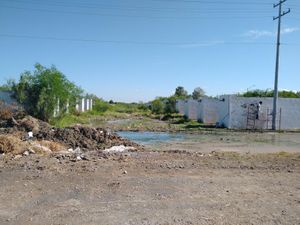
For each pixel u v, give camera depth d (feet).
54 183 27.32
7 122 67.51
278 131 99.76
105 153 43.91
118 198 23.82
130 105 303.68
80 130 58.90
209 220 19.98
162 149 55.57
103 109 191.62
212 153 49.06
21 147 43.75
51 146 48.85
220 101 113.60
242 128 106.42
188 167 35.29
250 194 25.67
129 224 19.08
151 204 22.70
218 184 28.45
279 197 25.04
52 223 19.03
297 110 110.22
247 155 46.32
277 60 106.01
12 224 18.80
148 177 30.07
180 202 23.29
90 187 26.37
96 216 20.22
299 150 58.03
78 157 39.09
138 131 93.35
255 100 108.06
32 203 22.43
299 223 19.85
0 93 92.94
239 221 19.94
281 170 34.96
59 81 91.81
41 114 90.99
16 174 29.99
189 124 120.37
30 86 90.99
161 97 220.23
